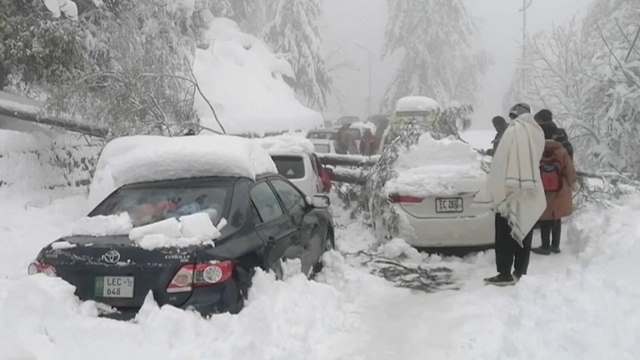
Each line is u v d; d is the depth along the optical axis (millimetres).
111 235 5000
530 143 6438
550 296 5504
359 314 5773
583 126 15094
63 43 11062
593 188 10016
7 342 4266
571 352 4371
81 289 4746
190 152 5703
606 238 7023
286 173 9531
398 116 18141
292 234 5980
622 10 18766
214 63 26500
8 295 4648
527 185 6336
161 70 12898
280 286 5234
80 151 11578
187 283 4578
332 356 4762
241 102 24109
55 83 11320
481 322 5402
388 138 13297
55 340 4375
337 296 5855
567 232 8570
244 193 5496
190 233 4793
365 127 25609
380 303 6156
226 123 20109
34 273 4941
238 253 4875
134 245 4699
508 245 6633
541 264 7352
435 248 8211
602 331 4504
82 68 11734
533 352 4488
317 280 6855
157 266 4594
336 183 11906
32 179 10039
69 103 11188
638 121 14273
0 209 8711
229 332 4500
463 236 7832
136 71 11844
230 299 4672
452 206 7871
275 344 4621
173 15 16172
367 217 10195
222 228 5000
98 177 7980
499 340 4906
